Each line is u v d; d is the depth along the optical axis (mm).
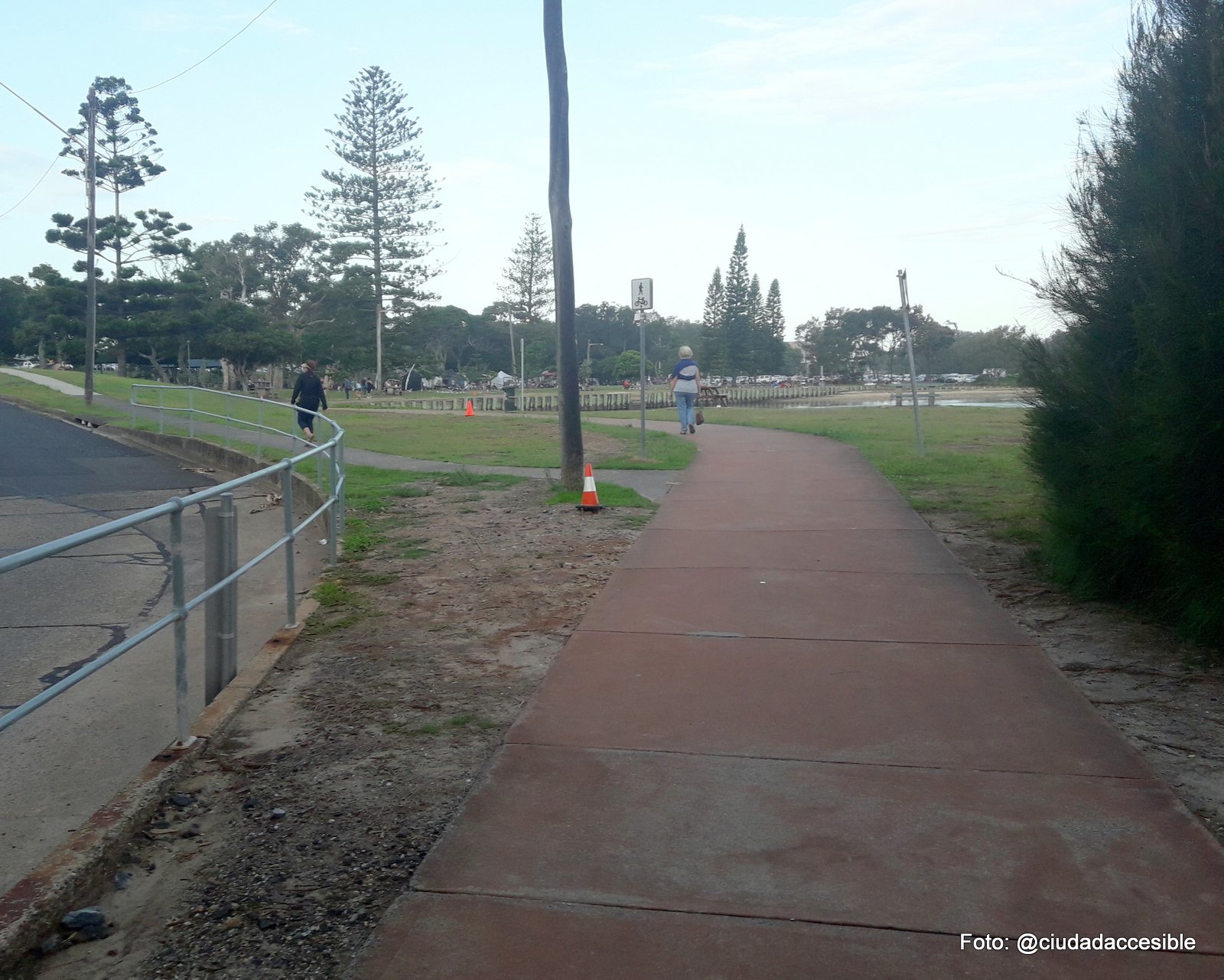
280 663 6414
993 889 3635
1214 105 6156
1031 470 8484
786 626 7008
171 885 3807
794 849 3939
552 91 12812
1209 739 4945
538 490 14008
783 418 28969
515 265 92250
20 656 7305
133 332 66875
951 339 104562
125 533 12461
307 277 94312
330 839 4113
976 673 5957
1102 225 7207
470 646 6746
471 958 3287
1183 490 6121
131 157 64500
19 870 4227
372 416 34219
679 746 4961
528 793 4457
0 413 30688
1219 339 5801
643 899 3604
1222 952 3254
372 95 73000
